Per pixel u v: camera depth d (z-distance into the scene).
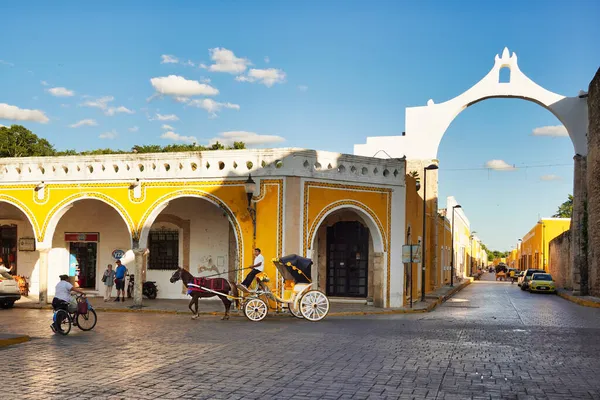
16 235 26.09
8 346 12.20
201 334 14.16
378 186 22.17
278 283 19.66
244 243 20.14
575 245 36.16
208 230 23.95
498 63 39.94
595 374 9.86
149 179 21.20
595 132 33.19
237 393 8.23
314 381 9.00
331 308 21.83
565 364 10.78
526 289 44.09
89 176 21.81
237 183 20.39
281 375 9.40
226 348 12.00
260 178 20.09
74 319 14.67
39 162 22.33
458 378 9.38
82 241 25.33
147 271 24.59
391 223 22.48
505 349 12.48
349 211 25.39
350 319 18.70
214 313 19.34
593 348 12.87
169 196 21.02
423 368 10.13
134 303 21.09
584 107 37.75
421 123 41.19
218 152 20.59
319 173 20.48
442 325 17.14
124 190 21.47
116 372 9.56
